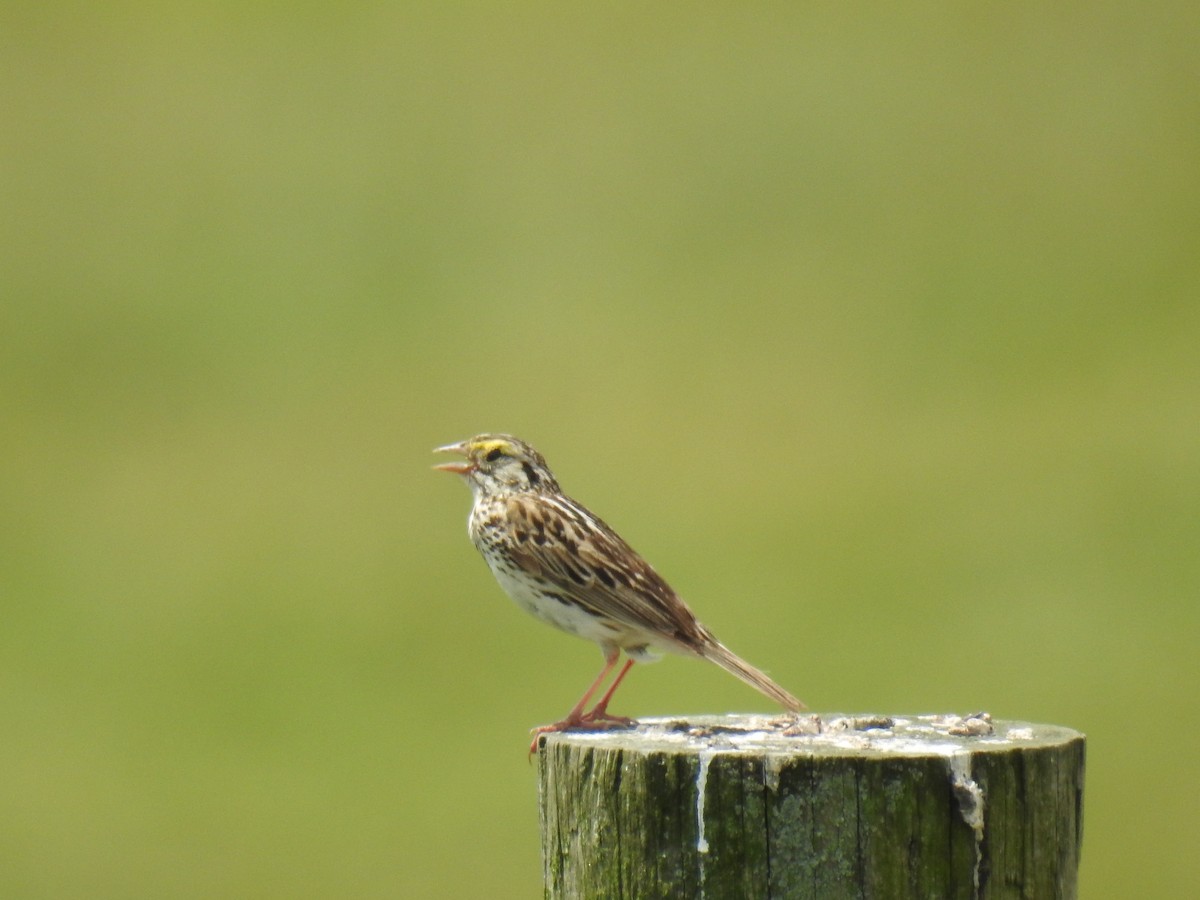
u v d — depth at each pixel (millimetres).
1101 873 17500
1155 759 19562
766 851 6328
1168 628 21812
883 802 6297
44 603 24375
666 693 21500
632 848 6473
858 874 6293
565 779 6715
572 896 6688
